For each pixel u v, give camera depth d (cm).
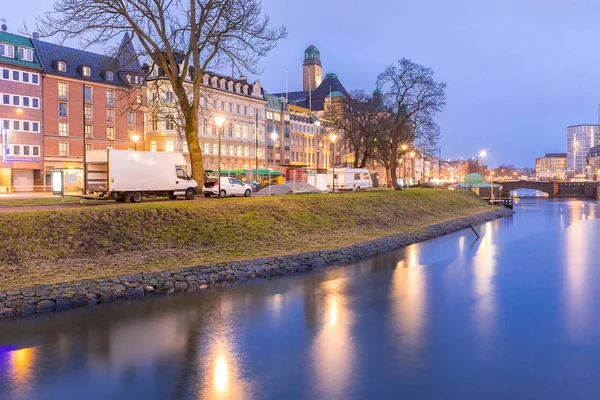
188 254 2325
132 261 2094
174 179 3344
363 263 2731
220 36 3600
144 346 1342
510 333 1481
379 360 1257
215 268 2181
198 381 1126
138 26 3541
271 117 10694
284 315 1655
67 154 7175
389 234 3619
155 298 1833
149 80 7756
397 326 1545
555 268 2622
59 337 1398
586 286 2162
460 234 4428
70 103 7194
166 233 2462
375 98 7412
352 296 1942
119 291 1812
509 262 2814
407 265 2680
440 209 5831
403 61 6919
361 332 1481
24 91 6650
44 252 1977
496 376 1163
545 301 1883
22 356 1262
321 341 1398
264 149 10419
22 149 6638
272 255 2519
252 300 1844
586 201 12462
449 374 1173
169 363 1227
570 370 1201
